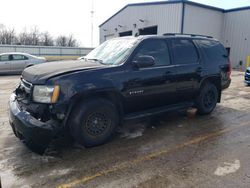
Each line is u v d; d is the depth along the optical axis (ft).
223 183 9.22
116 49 14.37
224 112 19.53
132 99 13.29
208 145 12.80
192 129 15.31
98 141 12.36
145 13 79.15
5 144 12.62
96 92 11.85
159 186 9.01
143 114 14.20
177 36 16.25
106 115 12.44
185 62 15.98
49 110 10.82
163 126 15.85
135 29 84.07
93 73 11.84
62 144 12.70
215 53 18.51
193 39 17.26
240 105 22.12
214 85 18.56
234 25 77.15
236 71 65.62
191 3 68.54
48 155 11.46
